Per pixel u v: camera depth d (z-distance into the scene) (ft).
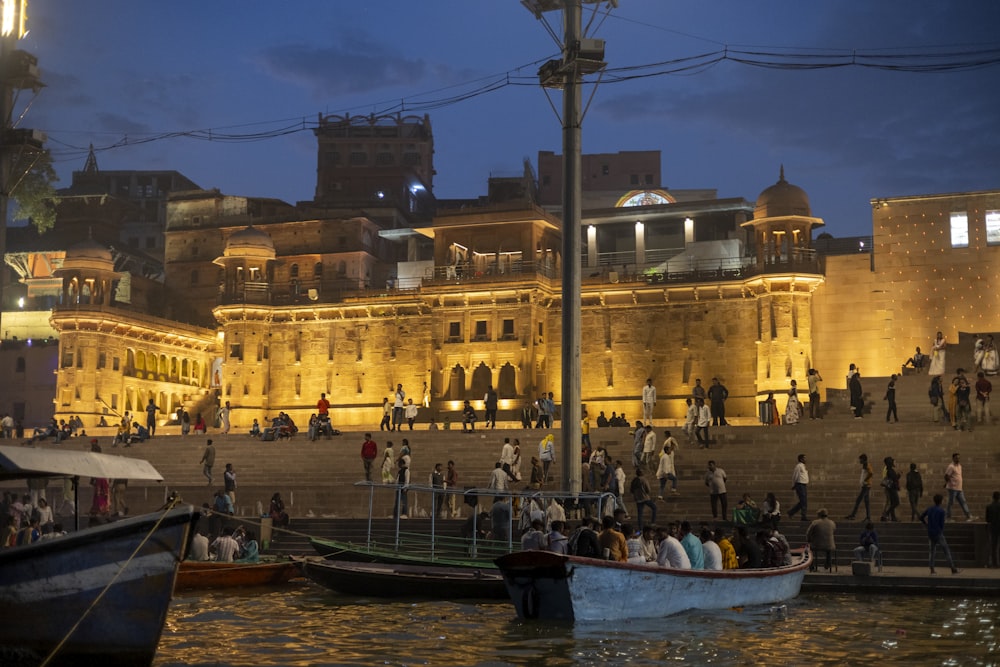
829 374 188.65
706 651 59.11
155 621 46.14
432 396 202.69
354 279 234.58
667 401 197.67
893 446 130.52
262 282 221.05
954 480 102.42
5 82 105.91
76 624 45.21
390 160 332.39
